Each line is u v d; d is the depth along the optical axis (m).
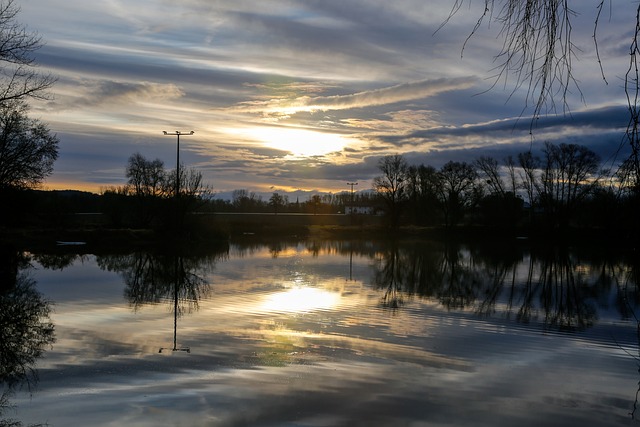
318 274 33.12
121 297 22.58
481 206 88.75
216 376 11.48
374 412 9.70
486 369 12.62
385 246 67.25
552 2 3.36
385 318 18.67
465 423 9.41
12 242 51.00
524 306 22.89
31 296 22.61
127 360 12.62
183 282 28.16
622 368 12.94
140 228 68.50
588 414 9.95
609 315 20.88
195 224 62.06
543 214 80.38
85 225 68.56
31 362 12.45
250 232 86.88
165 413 9.42
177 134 57.78
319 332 16.08
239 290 25.31
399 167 96.88
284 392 10.59
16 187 37.72
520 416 9.76
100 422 9.02
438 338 15.77
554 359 13.66
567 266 43.19
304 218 118.19
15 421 9.05
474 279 33.09
